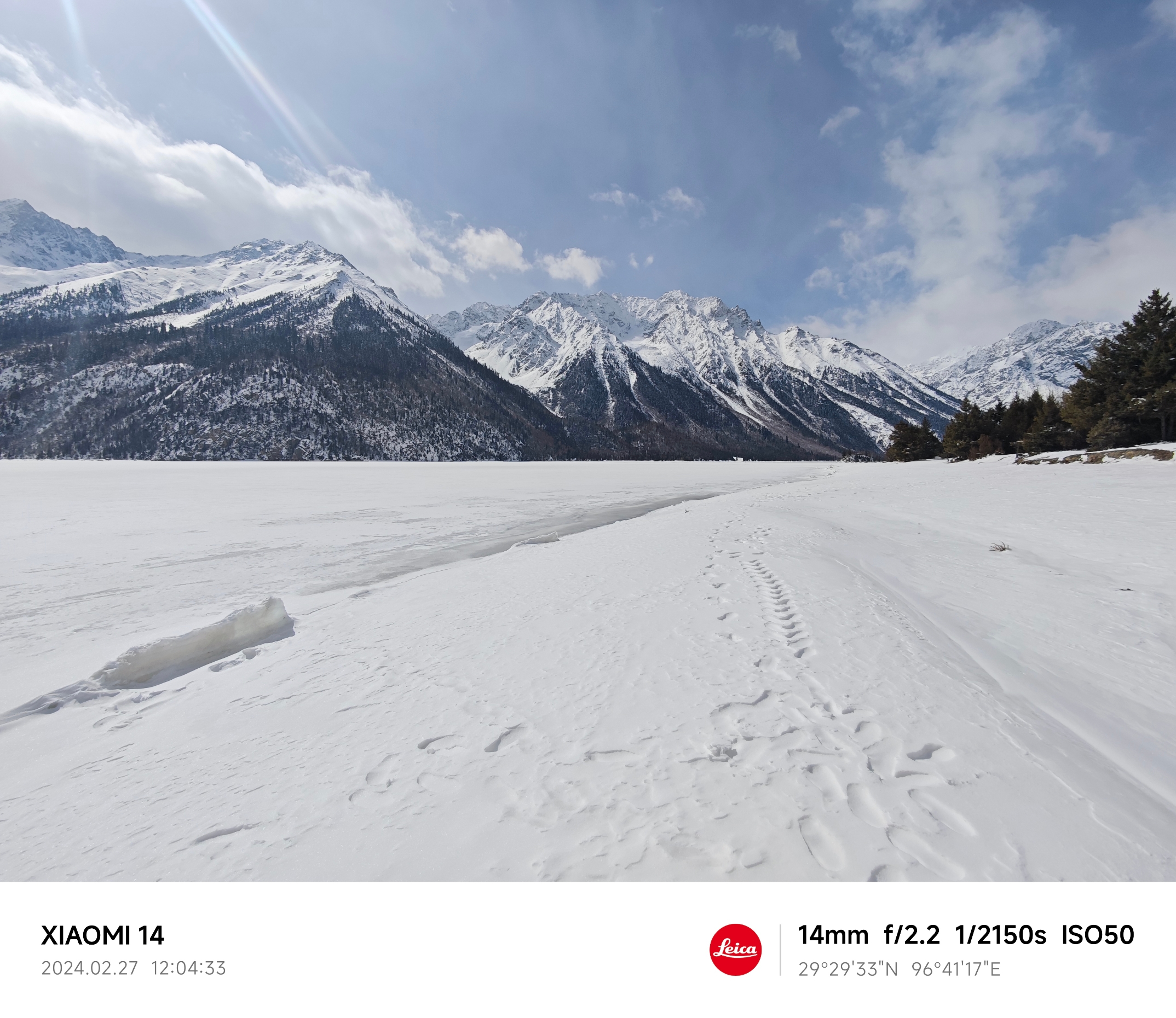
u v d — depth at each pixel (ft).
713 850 7.91
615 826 8.57
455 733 12.30
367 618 23.66
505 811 9.22
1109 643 16.76
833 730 11.13
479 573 32.14
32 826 10.31
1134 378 95.09
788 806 8.75
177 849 9.21
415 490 113.19
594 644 17.57
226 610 28.71
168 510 75.10
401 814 9.46
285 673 17.48
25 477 148.56
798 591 21.94
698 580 25.27
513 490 112.27
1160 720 12.29
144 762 12.55
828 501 60.80
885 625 17.81
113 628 26.04
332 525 60.08
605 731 11.74
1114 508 40.65
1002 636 17.71
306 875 8.29
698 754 10.44
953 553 30.66
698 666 14.99
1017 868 7.57
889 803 8.78
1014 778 9.50
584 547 38.86
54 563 40.63
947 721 11.48
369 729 13.00
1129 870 7.58
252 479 144.77
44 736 14.67
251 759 12.13
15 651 22.94
